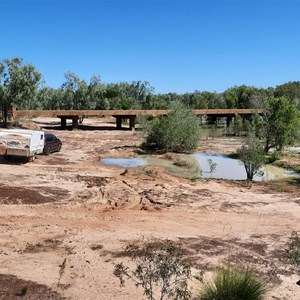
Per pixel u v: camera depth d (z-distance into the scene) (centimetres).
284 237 1302
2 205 1526
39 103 5512
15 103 4516
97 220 1427
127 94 11194
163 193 1852
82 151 3284
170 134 3497
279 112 3369
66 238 1216
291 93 9331
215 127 6278
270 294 869
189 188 1992
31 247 1128
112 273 969
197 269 996
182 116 3641
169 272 789
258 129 3566
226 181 2236
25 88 4491
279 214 1593
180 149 3647
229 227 1405
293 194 1955
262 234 1334
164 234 1289
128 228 1343
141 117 4653
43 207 1552
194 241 1226
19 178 1997
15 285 885
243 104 9150
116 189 1895
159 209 1609
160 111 5381
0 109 4606
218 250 1153
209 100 10712
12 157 2523
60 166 2486
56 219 1413
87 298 846
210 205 1689
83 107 7750
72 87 7700
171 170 2639
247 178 2353
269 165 2953
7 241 1168
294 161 3055
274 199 1830
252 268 1011
